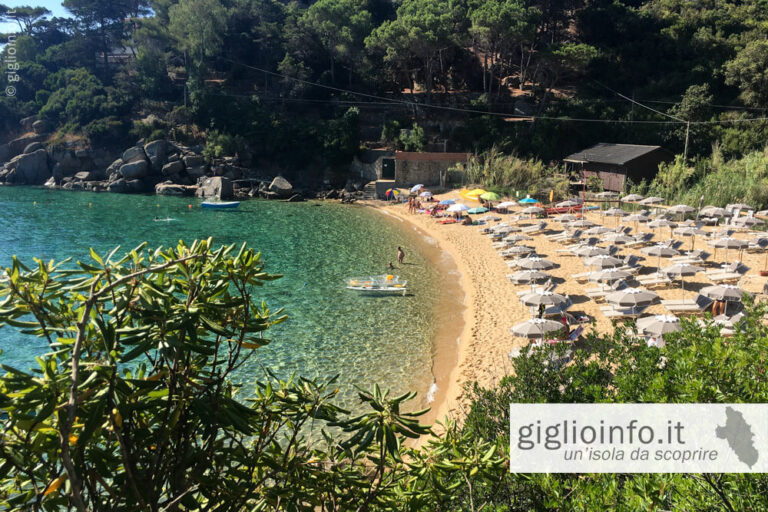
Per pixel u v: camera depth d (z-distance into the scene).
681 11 84.12
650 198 44.81
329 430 14.49
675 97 68.62
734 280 25.56
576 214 45.81
